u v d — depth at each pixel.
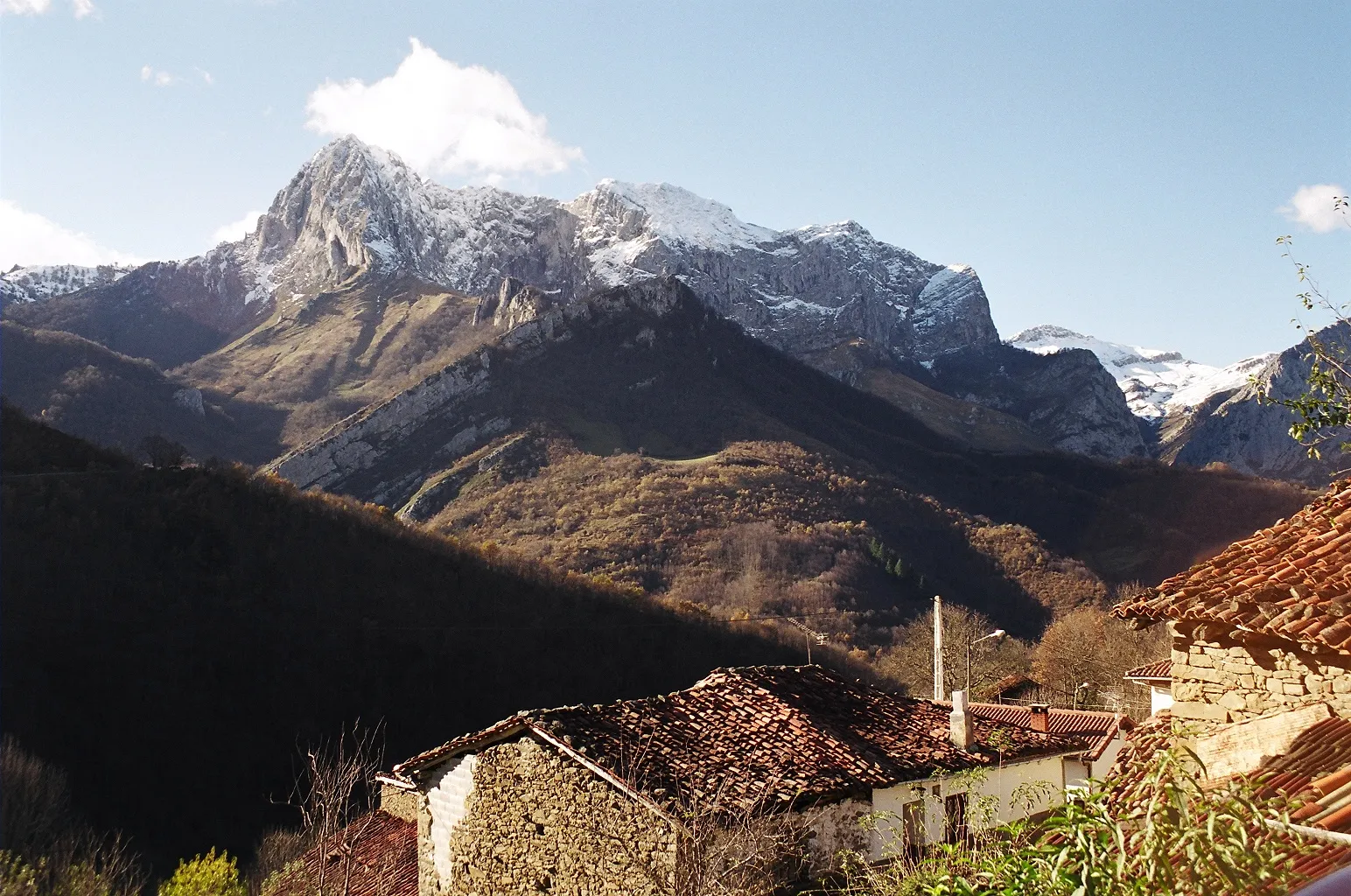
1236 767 10.15
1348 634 9.47
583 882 16.36
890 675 74.81
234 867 29.30
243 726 58.72
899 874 11.71
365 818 27.98
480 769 18.67
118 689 56.56
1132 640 54.12
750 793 15.83
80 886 26.12
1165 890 5.48
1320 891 2.63
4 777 37.28
